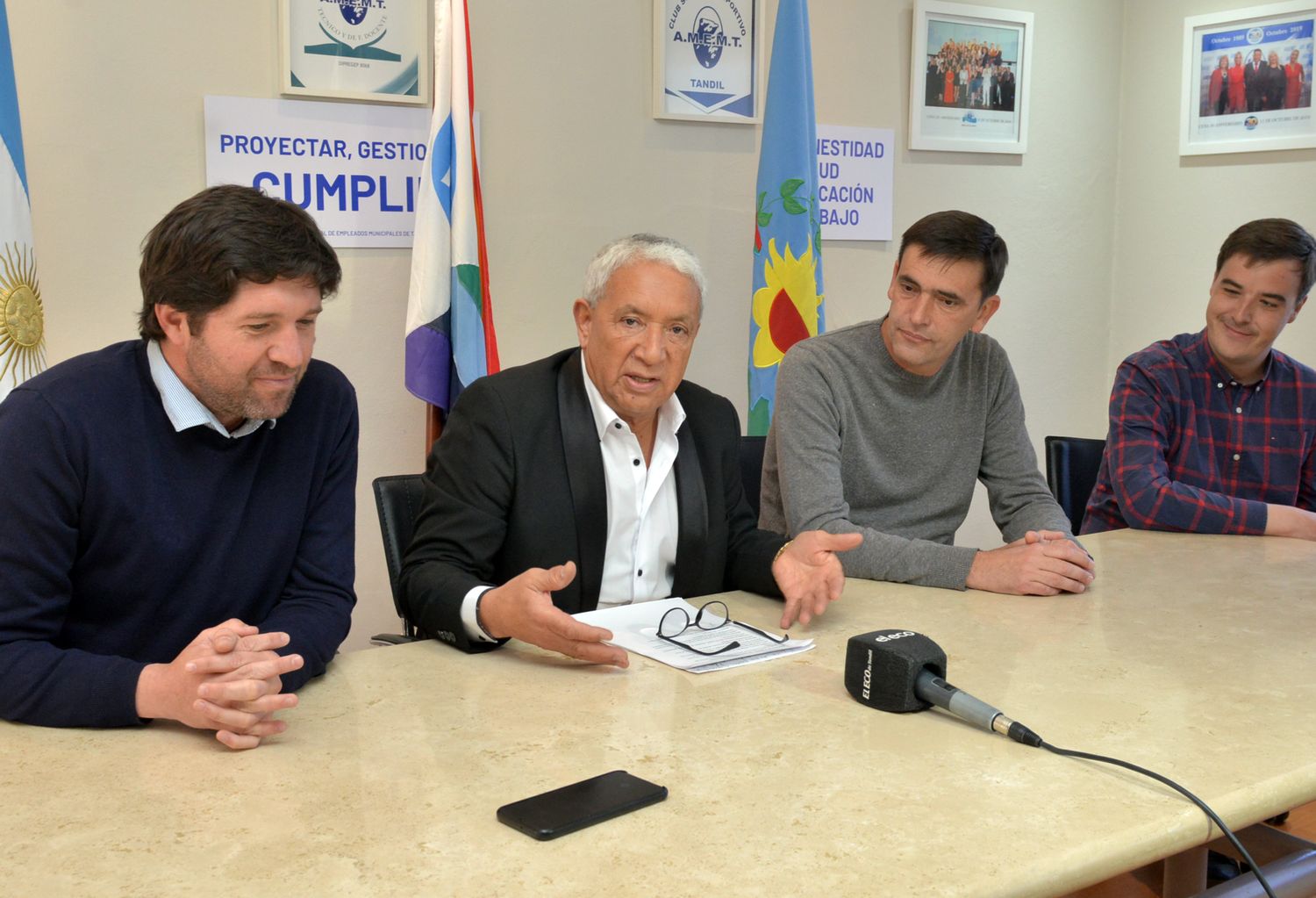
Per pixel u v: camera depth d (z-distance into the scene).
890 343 2.16
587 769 1.07
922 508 2.26
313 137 2.97
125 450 1.29
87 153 2.72
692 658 1.41
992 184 4.10
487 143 3.18
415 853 0.90
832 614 1.63
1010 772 1.08
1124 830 0.95
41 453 1.22
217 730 1.13
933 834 0.94
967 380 2.25
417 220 2.92
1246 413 2.51
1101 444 2.78
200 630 1.39
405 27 3.04
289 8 2.88
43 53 2.65
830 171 3.73
